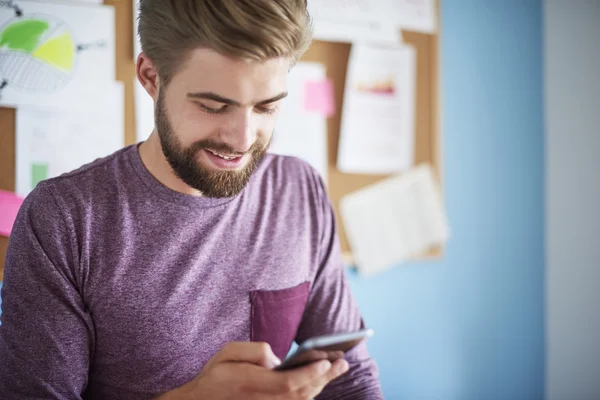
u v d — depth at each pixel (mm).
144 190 792
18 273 717
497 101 1773
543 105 1826
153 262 779
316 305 928
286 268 871
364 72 1587
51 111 1304
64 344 710
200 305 803
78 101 1323
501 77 1777
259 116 707
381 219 1616
